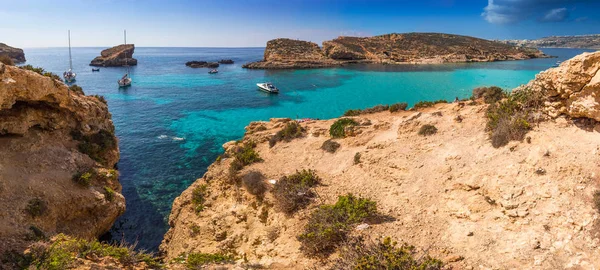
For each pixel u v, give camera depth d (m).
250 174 18.38
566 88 12.46
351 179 16.56
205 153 32.84
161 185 25.89
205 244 16.45
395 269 8.82
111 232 19.86
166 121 45.56
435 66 115.81
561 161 11.11
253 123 30.89
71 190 17.64
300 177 16.95
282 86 75.31
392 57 136.88
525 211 10.30
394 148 17.78
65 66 132.88
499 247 9.42
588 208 9.37
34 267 10.48
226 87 75.75
